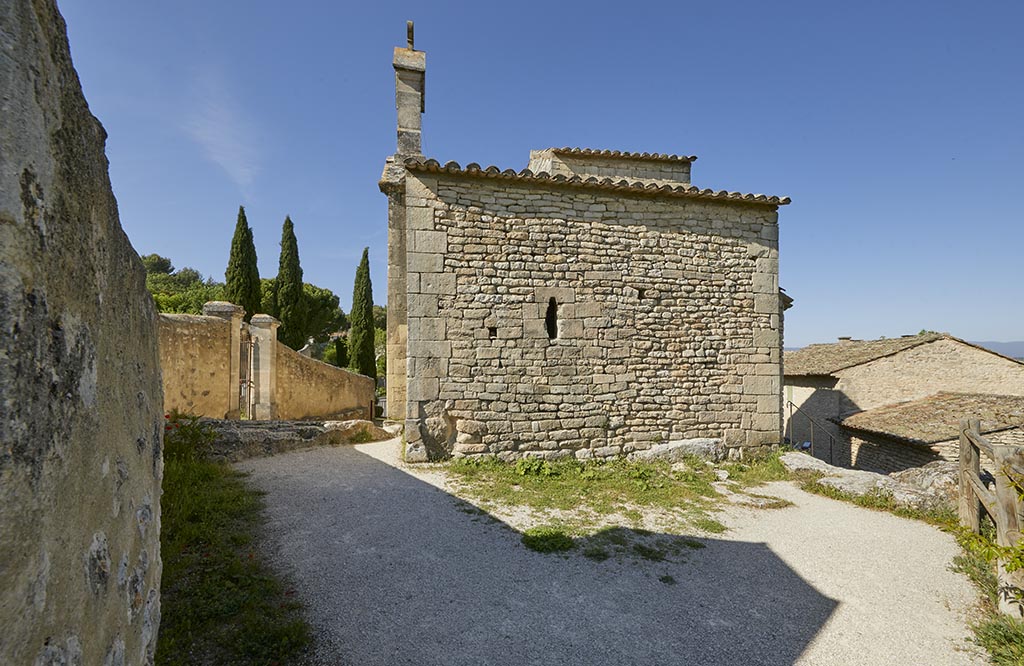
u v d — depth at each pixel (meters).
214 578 3.48
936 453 10.28
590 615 3.55
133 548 1.79
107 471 1.54
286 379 11.12
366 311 19.98
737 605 3.81
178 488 4.86
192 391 8.65
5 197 1.04
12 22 1.09
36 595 1.10
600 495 6.01
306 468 6.52
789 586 4.14
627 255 7.74
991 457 4.25
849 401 14.96
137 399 1.90
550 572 4.12
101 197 1.59
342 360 20.36
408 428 6.94
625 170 11.38
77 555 1.30
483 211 7.25
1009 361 14.54
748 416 8.07
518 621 3.43
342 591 3.61
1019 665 3.11
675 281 7.92
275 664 2.77
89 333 1.42
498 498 5.74
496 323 7.21
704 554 4.64
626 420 7.59
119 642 1.62
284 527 4.58
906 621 3.71
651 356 7.74
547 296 7.40
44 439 1.14
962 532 4.28
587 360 7.48
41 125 1.17
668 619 3.57
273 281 24.33
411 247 7.02
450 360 7.06
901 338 17.16
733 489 6.61
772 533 5.22
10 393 1.02
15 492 1.03
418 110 10.24
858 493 6.34
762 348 8.20
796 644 3.38
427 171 7.05
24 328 1.08
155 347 2.25
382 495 5.61
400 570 3.98
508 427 7.18
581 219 7.59
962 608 3.92
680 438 7.80
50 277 1.19
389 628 3.24
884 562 4.64
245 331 10.33
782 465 7.63
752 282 8.23
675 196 7.90
